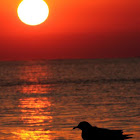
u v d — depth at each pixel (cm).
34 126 6275
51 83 17375
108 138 4172
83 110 8006
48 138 5438
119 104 8919
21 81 19112
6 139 5406
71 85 15900
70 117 7125
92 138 4206
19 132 5825
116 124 6347
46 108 8462
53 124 6425
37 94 11988
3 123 6562
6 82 18512
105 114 7394
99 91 12794
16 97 11081
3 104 9275
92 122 6569
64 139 5359
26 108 8500
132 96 10775
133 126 6150
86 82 17712
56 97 10912
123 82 17238
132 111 7731
